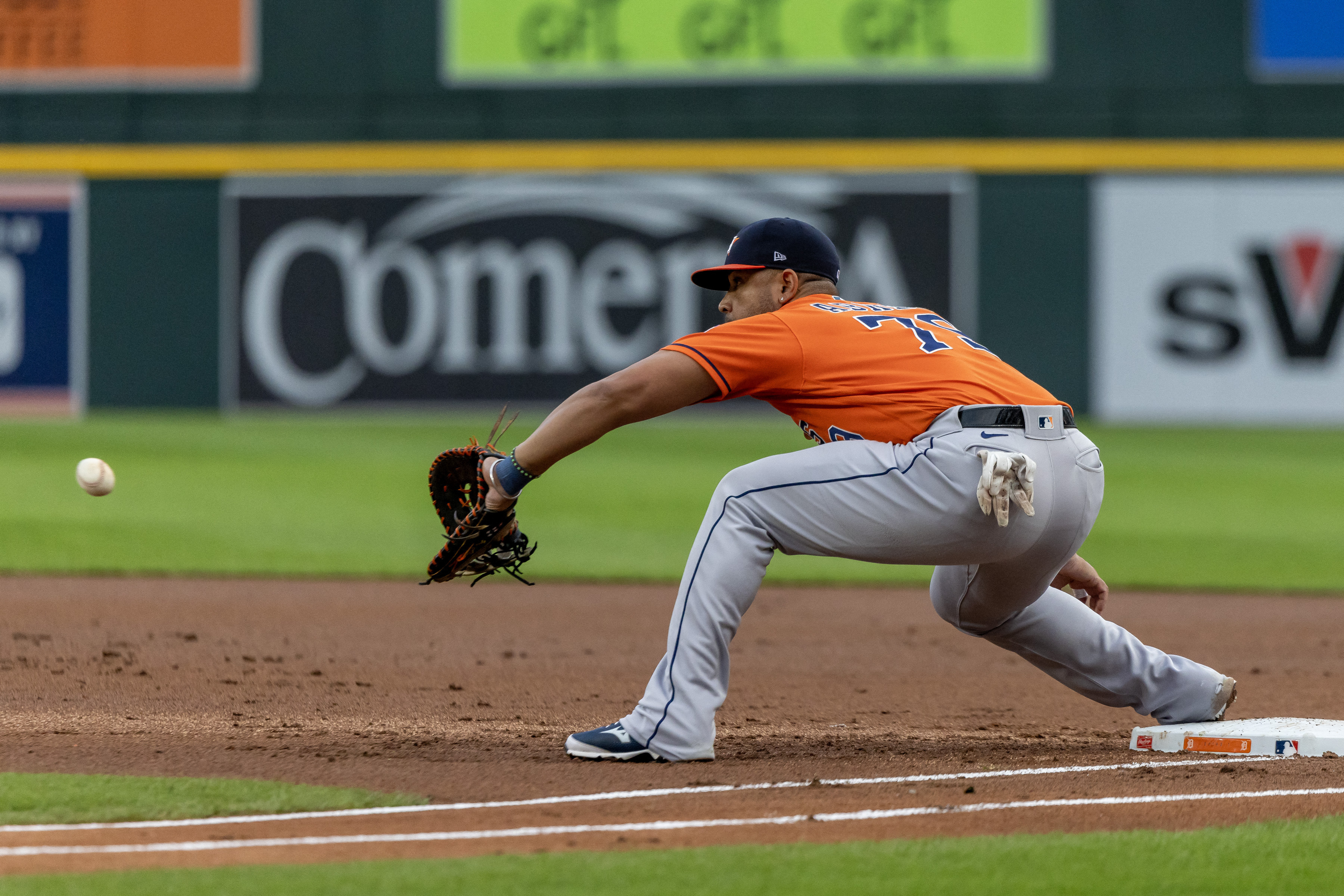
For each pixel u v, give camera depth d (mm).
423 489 43438
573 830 10844
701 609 13453
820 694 18875
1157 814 11477
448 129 62938
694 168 62500
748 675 20484
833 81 62344
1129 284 61219
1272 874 9758
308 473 45719
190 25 63406
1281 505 42281
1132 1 61062
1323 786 12523
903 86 62125
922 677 20453
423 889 9211
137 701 16859
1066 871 9797
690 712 13406
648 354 62312
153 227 63438
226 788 11992
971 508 12945
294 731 15031
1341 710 17797
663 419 61062
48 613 25203
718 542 13477
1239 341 60562
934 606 15078
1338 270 60156
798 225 14250
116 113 63562
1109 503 42656
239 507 39969
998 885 9469
